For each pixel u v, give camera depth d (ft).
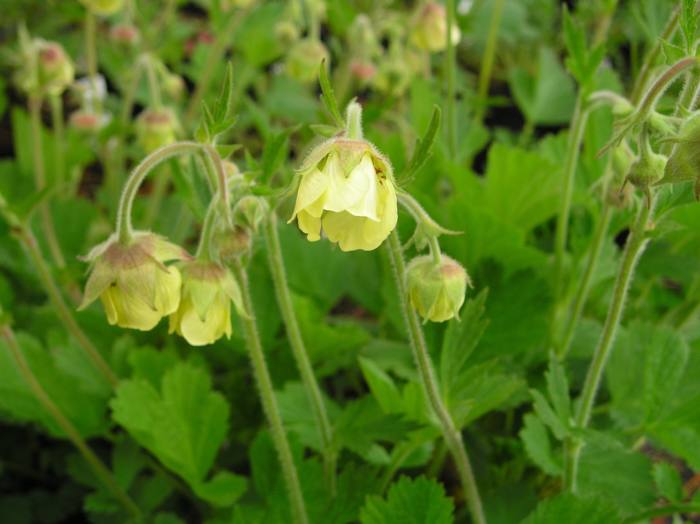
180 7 1.96
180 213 1.09
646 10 0.76
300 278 0.90
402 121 1.10
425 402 0.62
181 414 0.70
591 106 0.70
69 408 0.80
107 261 0.49
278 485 0.69
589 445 0.70
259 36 1.22
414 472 0.82
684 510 0.65
